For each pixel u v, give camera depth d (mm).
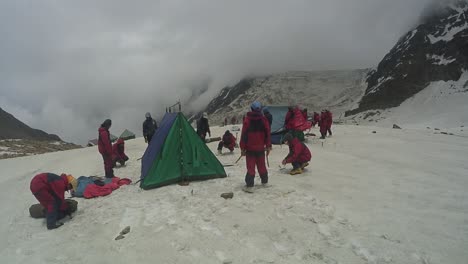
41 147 33781
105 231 5488
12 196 9094
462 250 4312
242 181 8062
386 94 85188
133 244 4887
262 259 4305
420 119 61750
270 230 5102
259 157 7328
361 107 89062
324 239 4758
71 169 13133
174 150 8250
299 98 181750
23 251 5031
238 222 5434
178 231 5215
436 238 4668
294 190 6926
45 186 6000
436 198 6473
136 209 6395
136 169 11383
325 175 8672
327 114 18734
